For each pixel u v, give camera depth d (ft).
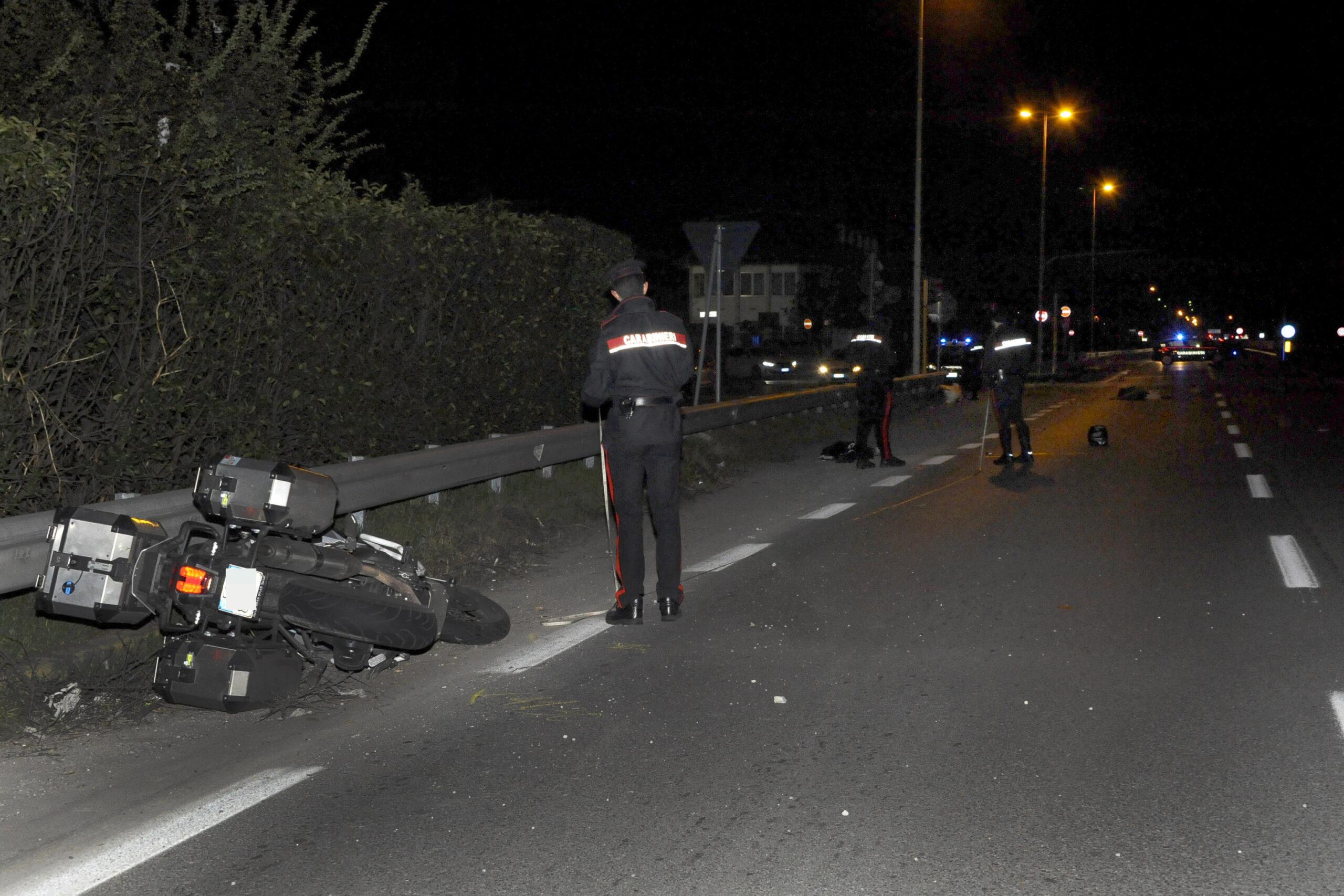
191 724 19.11
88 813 15.53
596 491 42.09
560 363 44.14
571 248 45.19
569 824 15.05
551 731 18.67
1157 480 49.75
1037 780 16.34
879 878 13.43
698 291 270.46
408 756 17.61
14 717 18.52
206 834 14.85
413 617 19.81
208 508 18.52
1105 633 24.52
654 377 25.49
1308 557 32.48
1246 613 26.11
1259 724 18.58
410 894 13.17
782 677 21.57
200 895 13.21
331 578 19.21
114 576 18.20
